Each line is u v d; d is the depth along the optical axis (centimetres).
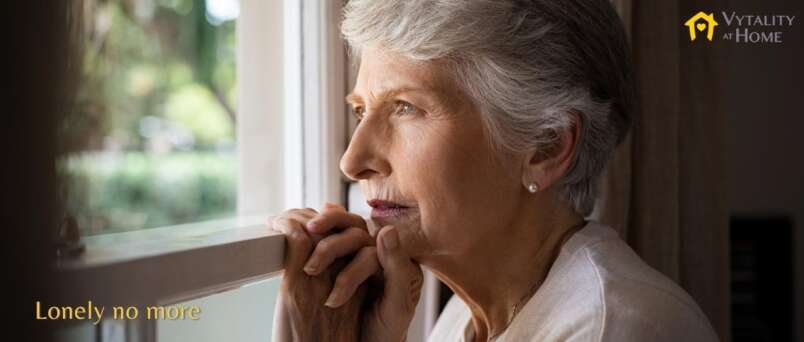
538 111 83
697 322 79
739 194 245
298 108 131
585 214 94
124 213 240
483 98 82
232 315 99
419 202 84
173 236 72
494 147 84
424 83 81
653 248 142
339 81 130
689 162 152
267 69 144
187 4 259
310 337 80
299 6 129
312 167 130
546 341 80
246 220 111
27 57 27
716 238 152
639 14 142
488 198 85
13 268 27
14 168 27
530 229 90
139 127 251
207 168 290
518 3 81
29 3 27
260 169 146
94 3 36
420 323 146
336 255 79
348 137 134
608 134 91
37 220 28
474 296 94
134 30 236
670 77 142
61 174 30
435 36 79
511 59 81
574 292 82
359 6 83
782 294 233
